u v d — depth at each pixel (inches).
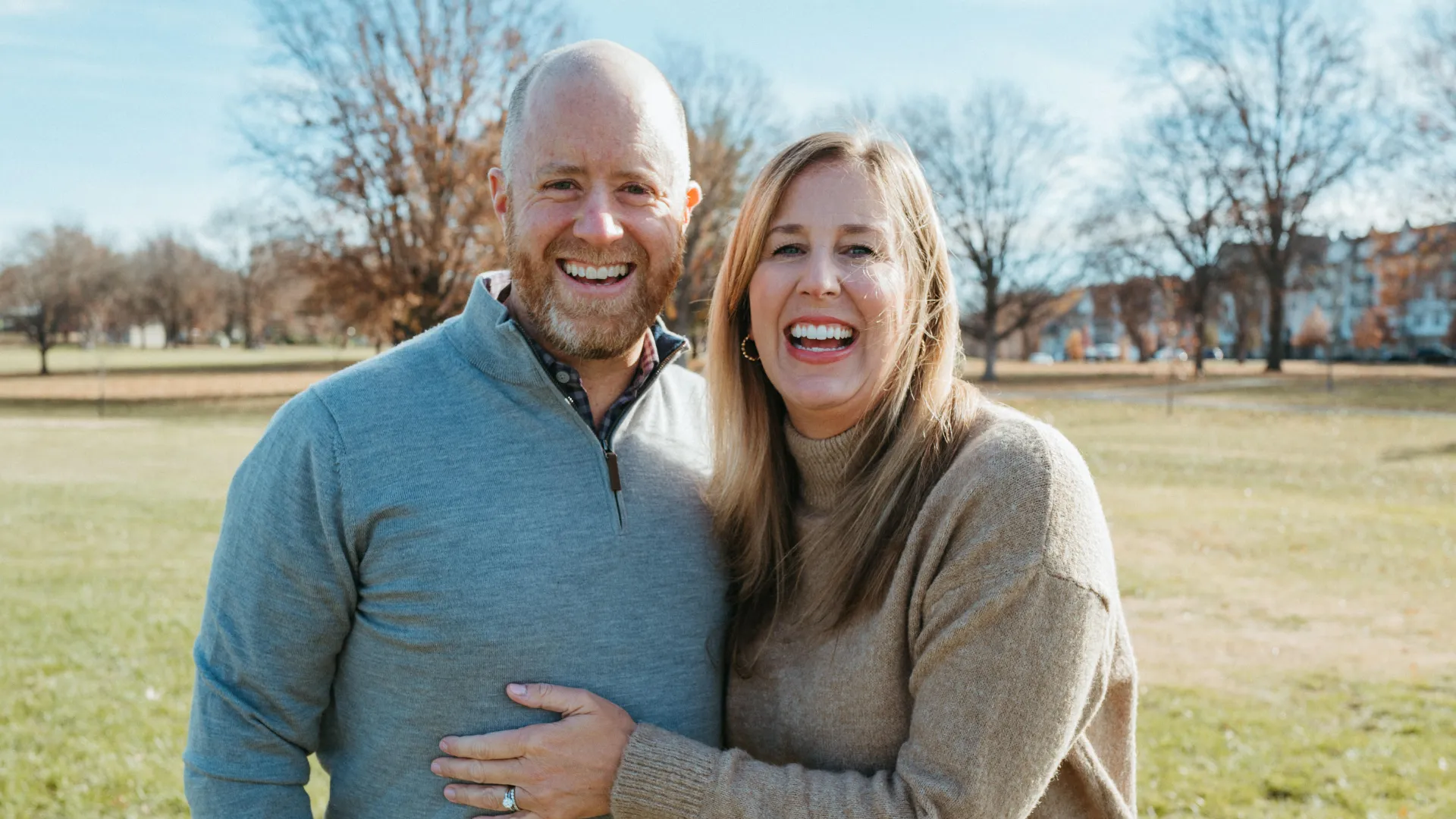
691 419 91.3
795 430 82.3
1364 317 2263.8
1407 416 983.6
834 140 78.6
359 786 76.6
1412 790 179.5
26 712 209.6
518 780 71.1
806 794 69.1
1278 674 244.4
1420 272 1624.0
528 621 73.1
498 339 76.0
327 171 1175.6
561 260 77.0
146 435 863.7
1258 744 200.4
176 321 2906.0
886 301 76.4
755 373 84.4
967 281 1849.2
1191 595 319.3
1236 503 494.0
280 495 73.0
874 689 74.5
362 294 1209.4
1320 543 391.5
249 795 72.6
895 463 76.9
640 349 83.4
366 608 74.8
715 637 82.8
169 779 178.2
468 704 73.2
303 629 73.7
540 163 76.1
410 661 73.4
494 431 75.7
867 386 77.7
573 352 77.4
